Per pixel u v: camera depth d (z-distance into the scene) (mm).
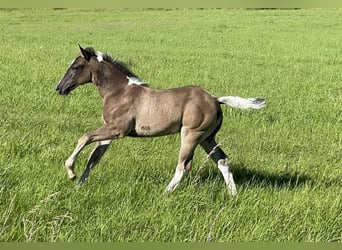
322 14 48000
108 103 8953
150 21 42688
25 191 7770
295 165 10469
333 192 8906
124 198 7977
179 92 8844
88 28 37719
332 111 15438
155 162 9781
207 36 35000
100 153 8906
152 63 22828
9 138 10422
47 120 12477
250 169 9992
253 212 7832
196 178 8836
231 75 21172
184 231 7309
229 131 12867
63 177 8570
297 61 26484
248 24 41750
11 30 34844
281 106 15680
